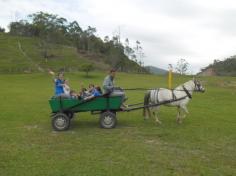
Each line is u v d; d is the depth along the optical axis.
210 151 13.22
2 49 126.06
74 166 11.11
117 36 130.38
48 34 138.25
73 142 14.26
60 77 17.72
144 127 17.59
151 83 61.72
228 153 12.98
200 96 39.31
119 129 16.94
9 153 12.52
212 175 10.48
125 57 124.25
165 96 17.89
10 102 29.08
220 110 26.58
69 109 16.48
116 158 12.01
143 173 10.54
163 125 18.25
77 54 130.50
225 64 123.00
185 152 12.99
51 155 12.34
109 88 16.27
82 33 153.25
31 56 121.38
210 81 67.88
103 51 142.75
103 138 14.98
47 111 23.77
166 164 11.44
